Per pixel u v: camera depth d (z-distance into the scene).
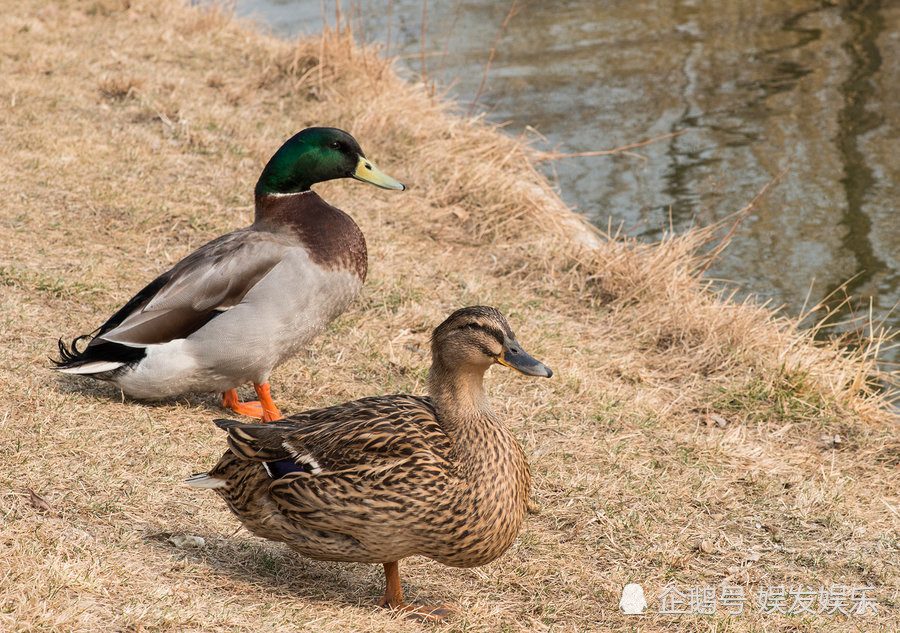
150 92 13.53
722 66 17.92
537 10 21.33
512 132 15.05
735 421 8.22
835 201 13.12
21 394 6.82
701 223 12.52
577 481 6.92
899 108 15.89
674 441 7.70
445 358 4.94
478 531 4.81
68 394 6.97
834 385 8.79
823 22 20.16
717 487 7.05
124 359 6.85
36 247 9.25
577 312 9.94
